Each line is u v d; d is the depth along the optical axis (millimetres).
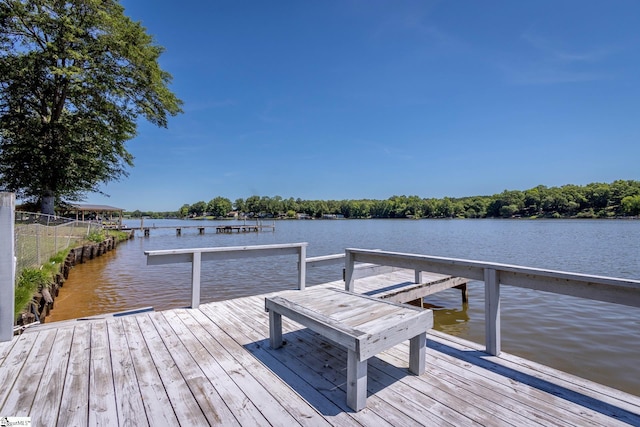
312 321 1994
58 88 14672
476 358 2338
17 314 3518
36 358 2316
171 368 2170
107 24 14406
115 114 15898
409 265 3092
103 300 7070
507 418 1575
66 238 13945
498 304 2385
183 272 10617
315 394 1834
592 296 1920
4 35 13688
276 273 10414
